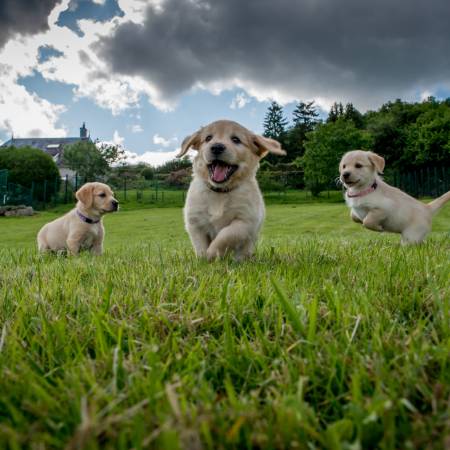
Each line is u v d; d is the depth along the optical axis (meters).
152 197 10.29
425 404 0.23
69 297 0.46
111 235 3.97
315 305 0.33
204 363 0.27
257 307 0.41
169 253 1.04
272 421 0.20
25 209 7.16
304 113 18.62
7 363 0.28
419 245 1.02
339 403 0.23
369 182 1.28
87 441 0.17
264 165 12.88
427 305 0.39
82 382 0.25
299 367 0.26
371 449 0.20
